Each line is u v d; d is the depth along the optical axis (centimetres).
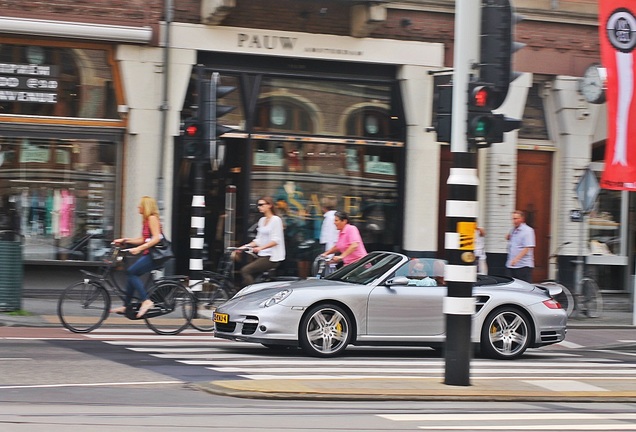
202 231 2180
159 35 2500
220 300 2112
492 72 1309
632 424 1146
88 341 1789
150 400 1191
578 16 2866
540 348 2048
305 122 2677
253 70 2620
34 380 1313
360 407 1201
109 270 1925
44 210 2470
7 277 2091
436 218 2772
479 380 1430
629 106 2566
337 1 2578
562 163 2895
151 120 2506
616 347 2112
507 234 2816
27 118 2436
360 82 2722
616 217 2995
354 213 2722
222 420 1070
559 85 2867
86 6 2423
